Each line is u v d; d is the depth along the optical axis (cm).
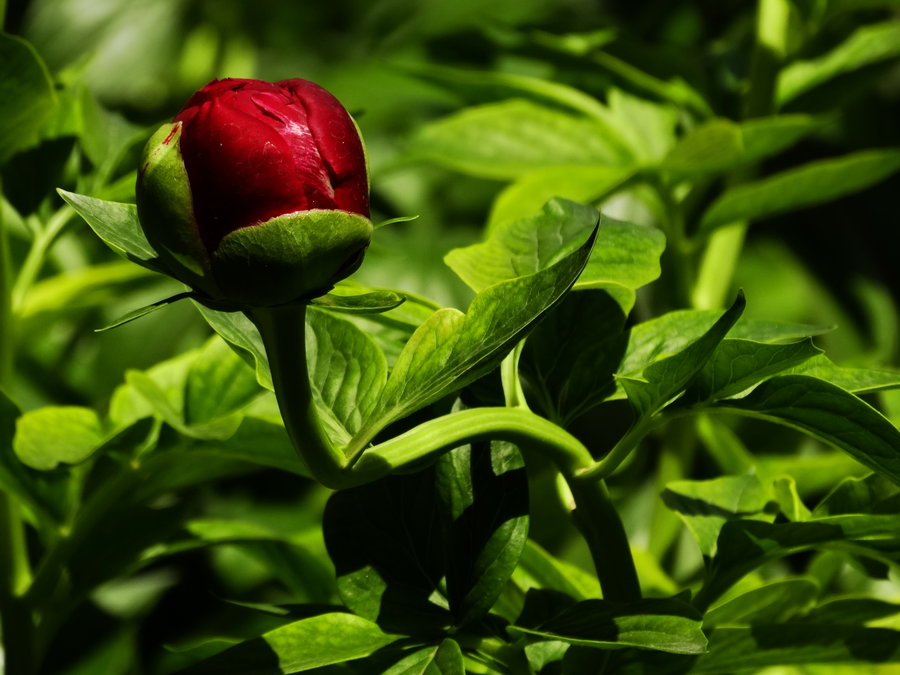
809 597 89
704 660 86
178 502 95
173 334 139
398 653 81
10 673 94
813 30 119
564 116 120
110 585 127
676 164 104
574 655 83
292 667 81
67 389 141
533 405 87
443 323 80
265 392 93
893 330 149
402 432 84
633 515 131
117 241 79
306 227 77
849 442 81
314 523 131
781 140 106
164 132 77
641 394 81
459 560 83
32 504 92
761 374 81
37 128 92
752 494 89
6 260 94
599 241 85
